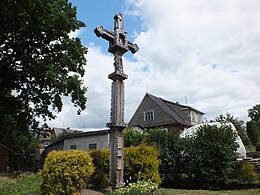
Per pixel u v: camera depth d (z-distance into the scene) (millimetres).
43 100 21078
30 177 10695
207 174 10688
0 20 17562
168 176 11461
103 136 23906
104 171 9594
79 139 26359
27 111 21562
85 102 21672
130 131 15336
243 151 13734
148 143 12375
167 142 12352
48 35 19391
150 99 34281
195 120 34938
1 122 21312
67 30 19922
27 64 19797
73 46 20938
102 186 9352
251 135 32656
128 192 6641
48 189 6375
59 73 20328
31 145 35500
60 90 20672
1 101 20500
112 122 8219
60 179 6410
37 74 19719
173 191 9023
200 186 10945
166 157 11664
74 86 20891
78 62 21734
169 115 31484
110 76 8703
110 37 9023
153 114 33188
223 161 10812
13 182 10023
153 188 7480
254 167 11383
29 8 17297
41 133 23594
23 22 17469
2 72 19906
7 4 16719
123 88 8688
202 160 10961
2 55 19906
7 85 20406
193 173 11062
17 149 30422
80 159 6707
